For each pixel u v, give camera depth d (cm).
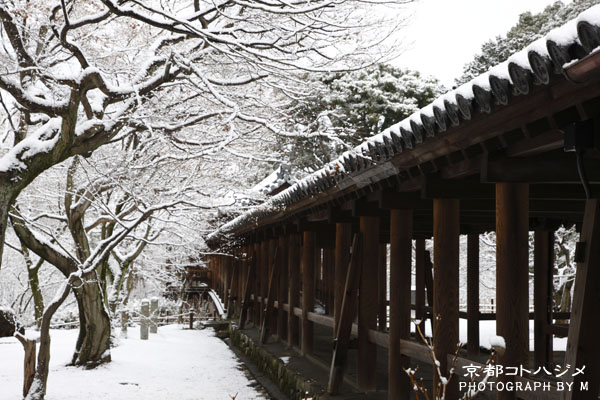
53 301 776
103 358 1094
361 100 1781
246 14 653
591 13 248
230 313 2041
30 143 618
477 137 414
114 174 826
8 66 721
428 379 870
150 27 803
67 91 759
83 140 650
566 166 428
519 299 430
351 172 662
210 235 1545
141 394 910
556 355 1007
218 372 1175
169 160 837
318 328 1628
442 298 539
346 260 884
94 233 1998
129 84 649
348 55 680
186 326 2120
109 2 547
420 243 1248
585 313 329
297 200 941
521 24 1891
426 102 1959
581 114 326
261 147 949
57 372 1020
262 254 1564
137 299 2269
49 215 1021
